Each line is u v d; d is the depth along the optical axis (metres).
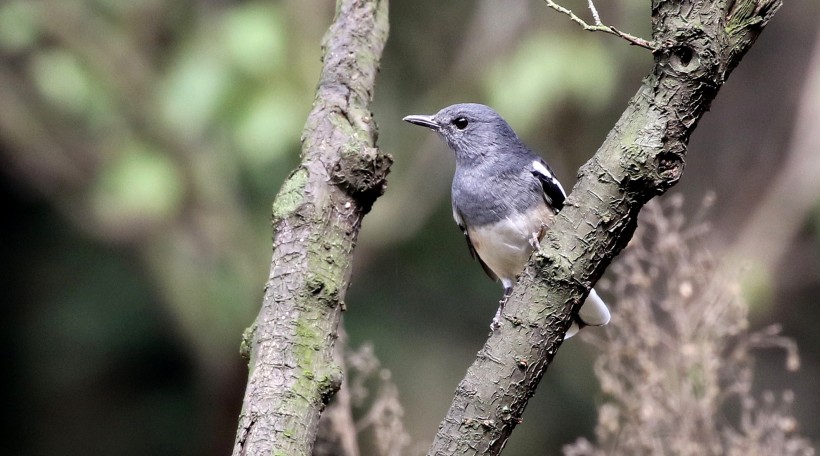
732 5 4.42
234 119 10.77
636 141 4.40
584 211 4.48
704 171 14.53
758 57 14.73
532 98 10.71
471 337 15.00
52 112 12.29
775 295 13.09
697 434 7.21
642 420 7.24
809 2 14.55
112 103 11.66
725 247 13.23
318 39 10.85
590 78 10.70
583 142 11.77
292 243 4.63
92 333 15.05
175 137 11.70
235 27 10.77
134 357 15.18
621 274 7.77
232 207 12.24
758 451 7.20
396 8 13.05
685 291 7.35
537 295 4.52
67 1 11.69
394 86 13.09
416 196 12.67
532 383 4.54
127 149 11.66
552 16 11.05
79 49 11.66
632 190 4.43
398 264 14.38
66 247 15.37
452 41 12.98
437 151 12.57
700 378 7.36
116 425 15.24
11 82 12.27
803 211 12.91
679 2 4.36
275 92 10.73
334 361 4.53
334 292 4.57
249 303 12.24
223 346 12.29
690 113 4.38
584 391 14.34
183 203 12.02
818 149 12.97
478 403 4.52
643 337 7.40
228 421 12.44
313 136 4.88
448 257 14.80
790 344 8.42
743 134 14.60
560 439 14.32
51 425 15.35
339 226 4.67
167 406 15.24
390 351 14.28
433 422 13.89
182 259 12.41
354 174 4.69
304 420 4.37
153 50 11.86
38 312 15.24
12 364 15.35
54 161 12.37
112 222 12.56
